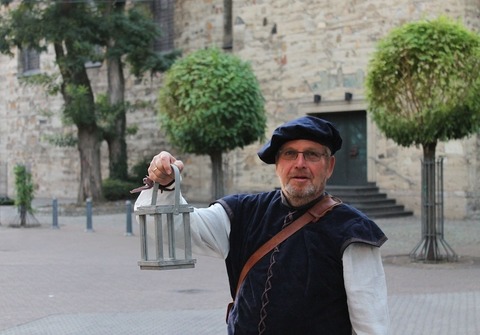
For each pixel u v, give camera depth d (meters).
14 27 23.36
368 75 12.46
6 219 21.77
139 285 10.54
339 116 22.48
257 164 24.25
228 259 2.91
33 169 33.59
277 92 23.78
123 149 27.22
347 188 20.91
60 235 17.45
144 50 24.70
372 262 2.69
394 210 20.48
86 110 24.25
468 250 13.84
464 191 19.62
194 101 16.78
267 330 2.66
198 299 9.42
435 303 8.73
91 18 23.56
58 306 9.01
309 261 2.68
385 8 21.27
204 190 27.50
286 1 23.47
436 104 11.77
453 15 20.11
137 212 2.75
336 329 2.66
